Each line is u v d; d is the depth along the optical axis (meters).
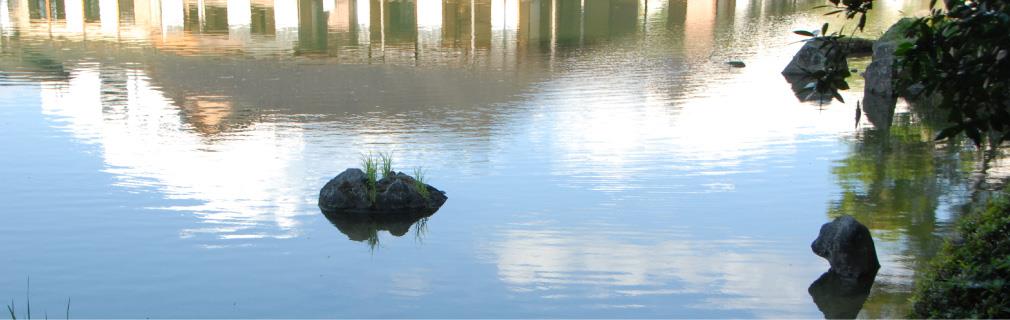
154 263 9.45
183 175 12.82
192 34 28.19
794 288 8.76
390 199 11.26
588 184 12.39
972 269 6.56
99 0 37.16
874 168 13.23
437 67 22.88
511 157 13.89
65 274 9.16
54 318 8.13
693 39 28.75
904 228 10.42
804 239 10.16
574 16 34.47
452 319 8.14
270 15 32.97
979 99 3.92
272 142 14.83
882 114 17.22
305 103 18.17
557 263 9.45
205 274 9.17
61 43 26.16
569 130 15.80
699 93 19.47
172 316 8.19
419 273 9.22
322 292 8.75
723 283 8.89
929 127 16.03
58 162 13.48
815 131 15.79
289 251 9.84
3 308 8.34
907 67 4.13
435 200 11.58
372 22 31.62
